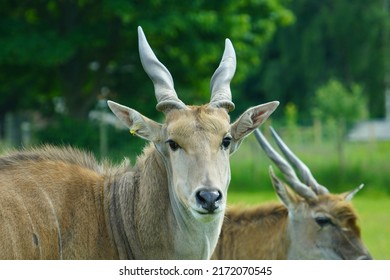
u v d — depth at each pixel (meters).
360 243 13.44
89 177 10.52
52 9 47.03
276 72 85.31
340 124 40.75
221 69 10.62
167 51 45.88
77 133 42.16
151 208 10.09
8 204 9.74
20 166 10.27
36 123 50.41
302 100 86.62
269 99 88.25
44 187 10.10
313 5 85.56
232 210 13.78
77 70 45.97
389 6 93.75
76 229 10.06
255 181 38.91
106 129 42.03
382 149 46.03
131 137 41.81
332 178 38.47
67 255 9.96
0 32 42.59
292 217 13.65
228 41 11.02
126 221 10.25
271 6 47.41
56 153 10.71
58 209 10.02
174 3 42.31
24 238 9.66
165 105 9.92
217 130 9.64
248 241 13.61
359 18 84.19
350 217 13.48
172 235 9.98
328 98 69.25
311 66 83.50
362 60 85.12
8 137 49.12
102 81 46.00
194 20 42.03
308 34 82.69
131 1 41.34
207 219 9.23
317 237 13.52
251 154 39.81
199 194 9.20
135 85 47.66
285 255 13.67
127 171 10.60
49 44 41.75
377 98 88.38
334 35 84.50
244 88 91.75
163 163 10.08
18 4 45.19
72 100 45.94
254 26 47.16
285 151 14.64
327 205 13.57
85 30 43.25
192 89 48.41
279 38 85.00
